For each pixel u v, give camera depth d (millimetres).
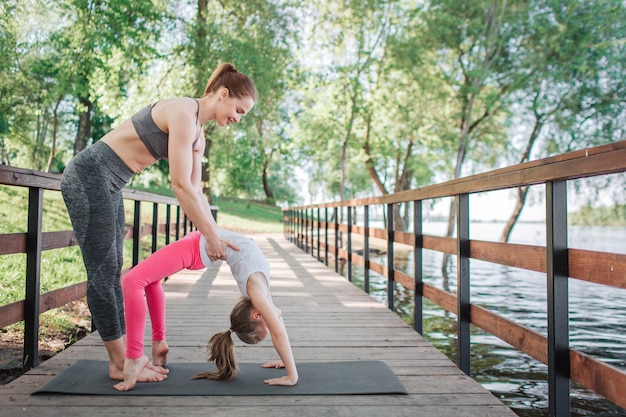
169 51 15320
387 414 2076
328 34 18797
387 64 18375
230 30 15594
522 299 7754
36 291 2693
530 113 17875
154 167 21891
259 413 2057
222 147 18688
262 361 2873
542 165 2012
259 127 18188
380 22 18062
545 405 3334
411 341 3369
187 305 4777
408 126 18109
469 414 2088
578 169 1765
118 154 2254
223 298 5191
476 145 20109
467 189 2783
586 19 15648
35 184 2627
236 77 2289
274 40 16125
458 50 17016
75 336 4168
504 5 15859
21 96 15516
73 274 6762
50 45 15320
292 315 4281
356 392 2305
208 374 2463
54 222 10570
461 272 2939
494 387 3711
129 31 14312
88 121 19531
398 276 4504
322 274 7145
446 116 17422
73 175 2215
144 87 15016
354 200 6184
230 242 2312
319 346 3234
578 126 16797
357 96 19703
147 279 2320
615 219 17062
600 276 1757
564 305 1969
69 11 14586
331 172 30516
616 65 15852
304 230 11906
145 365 2416
